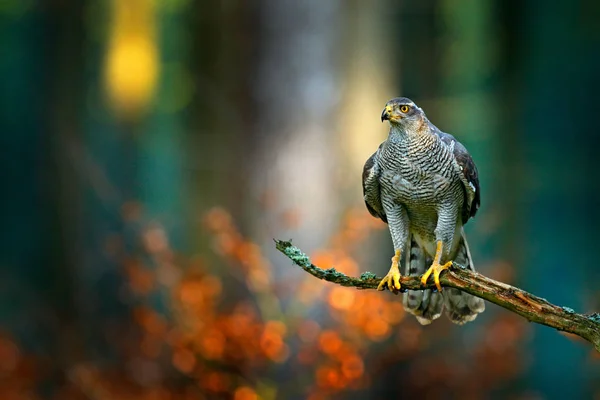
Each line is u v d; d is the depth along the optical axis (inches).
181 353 481.4
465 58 1005.2
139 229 547.5
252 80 531.5
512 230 753.0
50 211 730.2
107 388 522.3
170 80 1082.7
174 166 913.5
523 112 834.2
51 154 745.6
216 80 540.4
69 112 762.8
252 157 527.8
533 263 799.1
